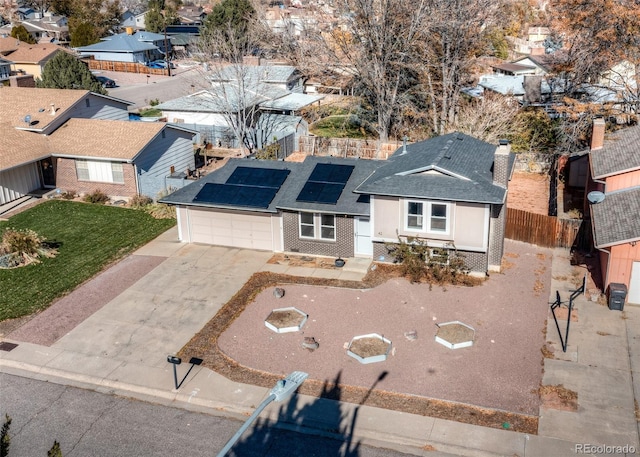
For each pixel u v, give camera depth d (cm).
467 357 1805
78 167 3359
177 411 1641
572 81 3884
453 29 4056
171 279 2370
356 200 2434
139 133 3391
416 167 2306
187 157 3800
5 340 1986
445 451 1455
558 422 1524
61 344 1956
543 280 2283
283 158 4088
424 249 2289
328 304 2139
